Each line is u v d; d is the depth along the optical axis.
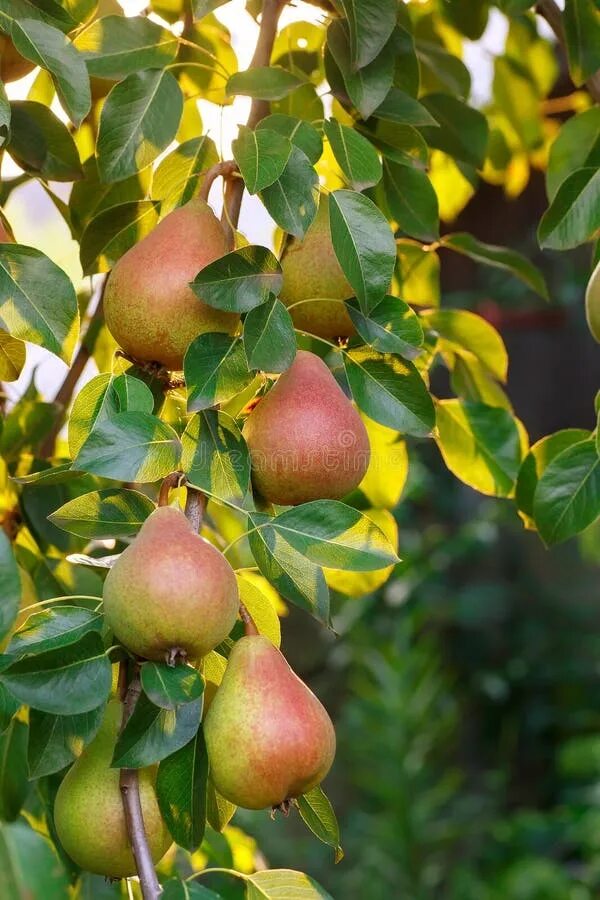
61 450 1.59
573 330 3.89
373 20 1.27
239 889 1.56
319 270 1.26
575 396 3.88
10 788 1.42
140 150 1.29
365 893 3.08
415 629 3.47
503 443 1.53
